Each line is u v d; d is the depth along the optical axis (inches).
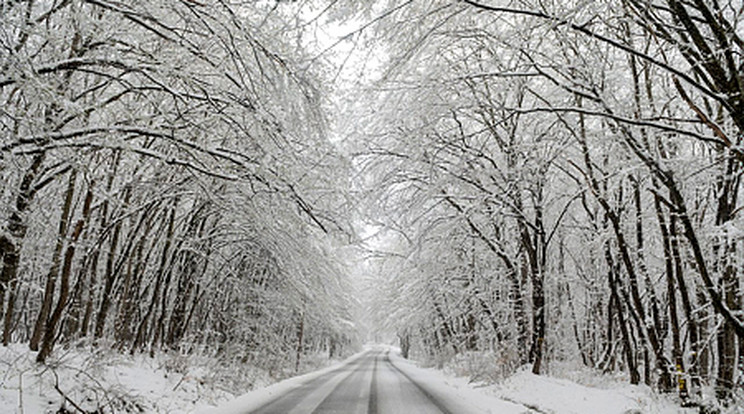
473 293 835.4
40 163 333.1
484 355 831.7
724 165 379.9
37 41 311.1
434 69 462.9
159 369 494.0
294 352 1181.1
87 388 307.4
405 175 668.7
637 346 761.6
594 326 986.1
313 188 450.6
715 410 337.7
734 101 218.4
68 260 357.1
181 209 709.9
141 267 627.5
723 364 379.2
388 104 559.8
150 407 350.9
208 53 322.3
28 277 668.7
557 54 423.2
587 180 432.8
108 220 561.6
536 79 572.1
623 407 388.2
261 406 424.5
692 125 442.9
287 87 327.3
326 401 464.4
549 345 802.8
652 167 313.6
